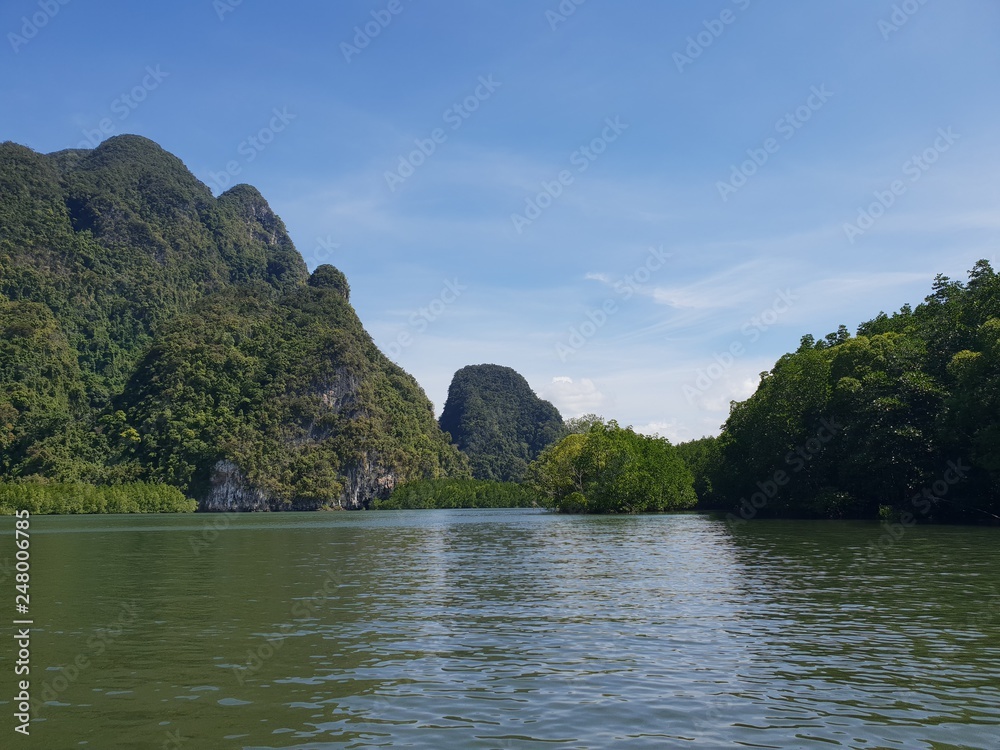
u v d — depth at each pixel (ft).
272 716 42.96
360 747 37.70
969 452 208.23
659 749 36.81
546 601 84.53
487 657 56.54
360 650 59.57
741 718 41.34
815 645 58.95
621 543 171.94
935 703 43.73
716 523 251.19
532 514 448.24
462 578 109.19
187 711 44.11
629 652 57.47
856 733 38.83
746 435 308.81
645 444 393.09
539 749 36.99
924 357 234.79
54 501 533.55
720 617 71.72
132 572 122.72
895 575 100.27
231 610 80.59
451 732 39.68
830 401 261.44
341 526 325.01
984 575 99.04
